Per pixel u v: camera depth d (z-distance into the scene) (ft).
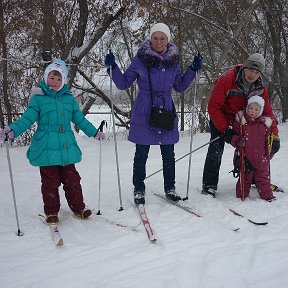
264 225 10.84
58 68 10.73
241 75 12.82
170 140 12.53
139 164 12.64
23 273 8.25
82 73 33.91
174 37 37.06
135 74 12.28
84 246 9.64
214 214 11.66
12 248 9.55
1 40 29.27
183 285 7.70
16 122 10.36
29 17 29.43
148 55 11.81
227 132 12.94
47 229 10.71
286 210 12.05
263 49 44.19
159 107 12.16
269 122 12.96
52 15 27.68
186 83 12.75
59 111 10.89
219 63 32.60
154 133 12.32
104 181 16.08
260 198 13.39
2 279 8.01
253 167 13.01
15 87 31.17
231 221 11.13
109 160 20.80
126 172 17.75
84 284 7.78
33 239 10.07
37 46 30.19
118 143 26.71
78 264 8.67
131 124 12.47
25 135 26.73
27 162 19.66
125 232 10.52
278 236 10.07
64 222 11.28
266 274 8.13
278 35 42.83
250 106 12.70
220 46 38.34
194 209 12.15
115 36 35.96
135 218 11.58
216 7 36.52
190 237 10.09
